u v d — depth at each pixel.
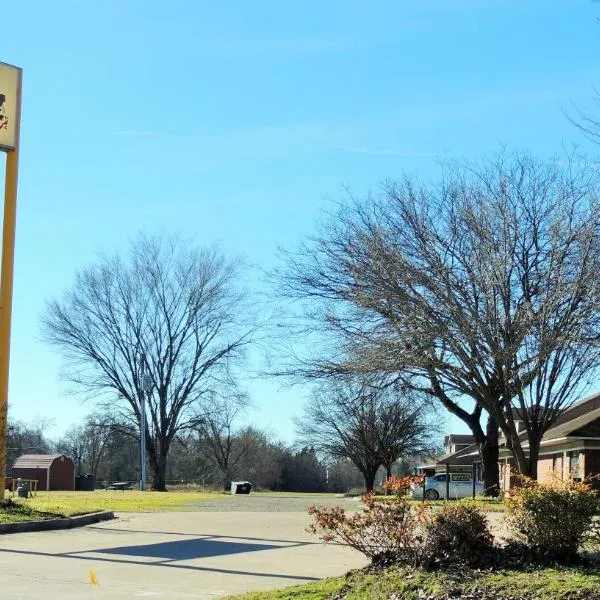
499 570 8.46
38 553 13.00
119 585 9.92
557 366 20.67
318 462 93.50
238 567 11.59
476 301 20.89
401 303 21.23
